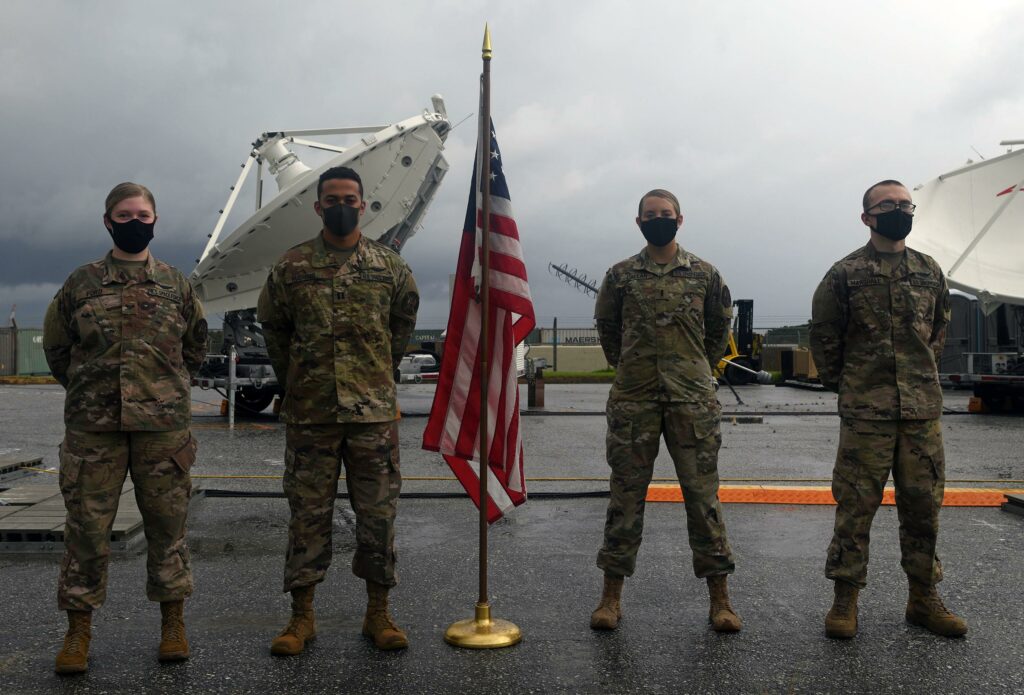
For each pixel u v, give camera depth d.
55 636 3.71
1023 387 16.28
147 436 3.44
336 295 3.58
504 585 4.49
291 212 13.15
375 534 3.59
